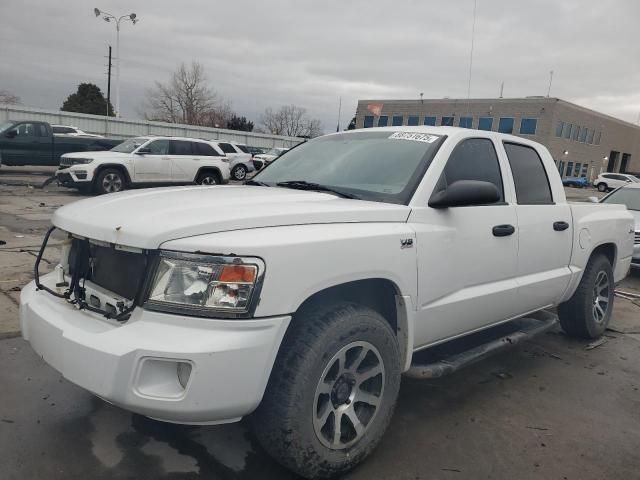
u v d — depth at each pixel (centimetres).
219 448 285
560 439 319
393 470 275
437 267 303
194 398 210
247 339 216
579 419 346
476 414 344
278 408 233
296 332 243
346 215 266
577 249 440
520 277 379
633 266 805
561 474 282
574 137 5762
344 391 261
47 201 1290
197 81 6253
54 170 2188
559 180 436
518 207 372
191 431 300
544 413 351
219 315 215
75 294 253
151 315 217
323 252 242
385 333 271
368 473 271
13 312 461
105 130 3559
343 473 266
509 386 393
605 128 6297
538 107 5397
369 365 271
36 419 303
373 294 298
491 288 348
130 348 209
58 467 261
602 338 516
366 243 260
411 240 285
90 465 264
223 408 215
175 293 217
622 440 322
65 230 261
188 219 229
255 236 228
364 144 366
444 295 313
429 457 290
